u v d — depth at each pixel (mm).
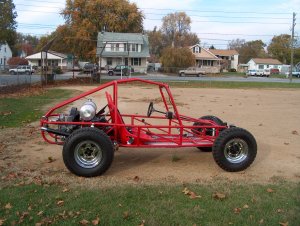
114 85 6648
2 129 10086
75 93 23797
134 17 74062
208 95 24172
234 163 6570
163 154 7793
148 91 27031
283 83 44000
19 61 88125
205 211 4859
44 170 6539
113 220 4559
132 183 5918
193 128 7191
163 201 5148
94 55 68062
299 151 8328
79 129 6164
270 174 6609
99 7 71875
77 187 5645
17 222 4445
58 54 81812
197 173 6562
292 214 4809
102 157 6137
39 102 17234
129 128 7121
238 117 13445
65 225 4398
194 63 74812
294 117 13688
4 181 5871
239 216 4730
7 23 33969
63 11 70688
